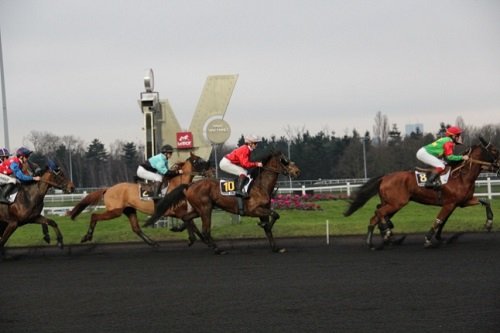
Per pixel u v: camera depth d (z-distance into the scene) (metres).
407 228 13.49
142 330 6.53
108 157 82.88
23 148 12.31
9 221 12.13
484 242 12.16
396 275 8.88
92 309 7.52
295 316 6.86
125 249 13.10
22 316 7.29
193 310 7.29
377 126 78.44
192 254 11.98
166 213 12.84
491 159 11.40
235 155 11.98
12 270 10.66
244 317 6.90
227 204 12.03
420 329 6.24
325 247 12.23
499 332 6.08
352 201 12.21
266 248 12.48
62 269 10.58
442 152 11.67
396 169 62.38
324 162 72.81
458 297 7.46
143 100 15.95
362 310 7.01
